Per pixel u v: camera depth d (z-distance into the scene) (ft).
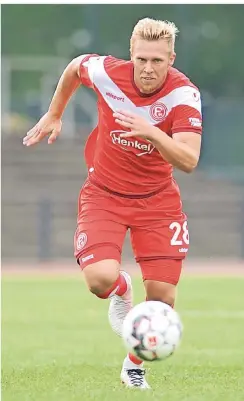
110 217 66.49
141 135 59.47
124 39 303.07
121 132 65.26
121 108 65.21
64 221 237.45
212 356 85.97
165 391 64.18
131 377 66.80
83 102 279.49
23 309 128.16
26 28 331.57
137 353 61.77
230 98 320.09
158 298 67.31
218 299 138.82
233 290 153.07
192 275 183.01
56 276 182.80
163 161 65.77
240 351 89.61
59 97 72.23
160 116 64.44
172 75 64.59
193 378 71.05
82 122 279.08
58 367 77.66
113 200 66.69
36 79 329.52
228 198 247.09
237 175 261.65
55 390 64.54
